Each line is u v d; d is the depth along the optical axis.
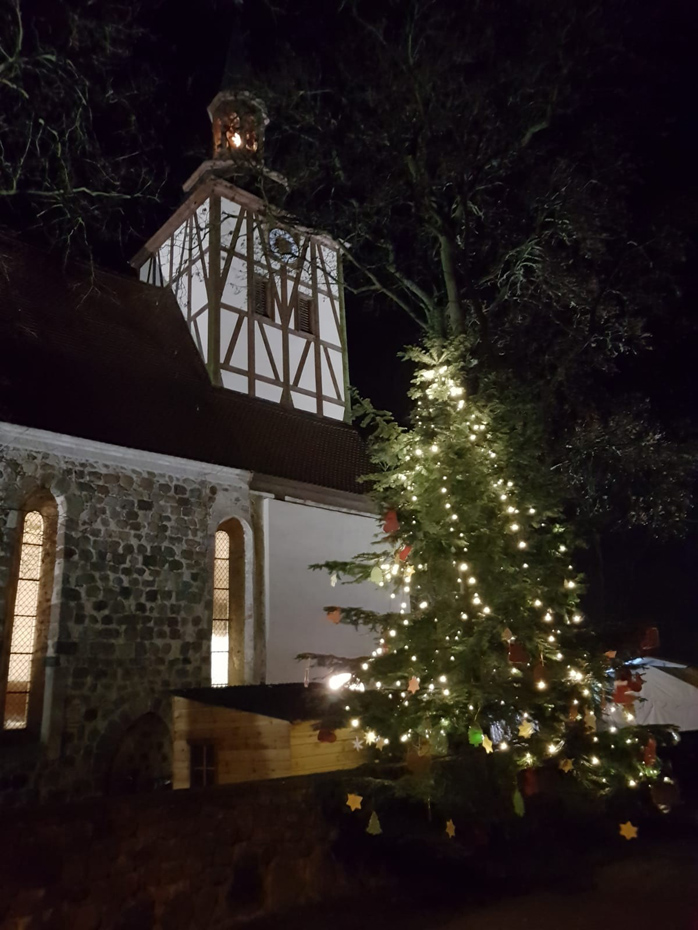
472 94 12.04
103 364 12.09
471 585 6.43
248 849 5.15
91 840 4.47
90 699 9.51
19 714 9.38
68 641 9.46
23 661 9.55
